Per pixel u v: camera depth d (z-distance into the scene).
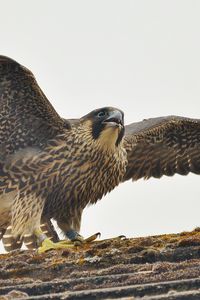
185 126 16.09
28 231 13.40
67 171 13.80
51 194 13.78
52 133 13.93
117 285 7.56
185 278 7.41
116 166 14.37
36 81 13.36
